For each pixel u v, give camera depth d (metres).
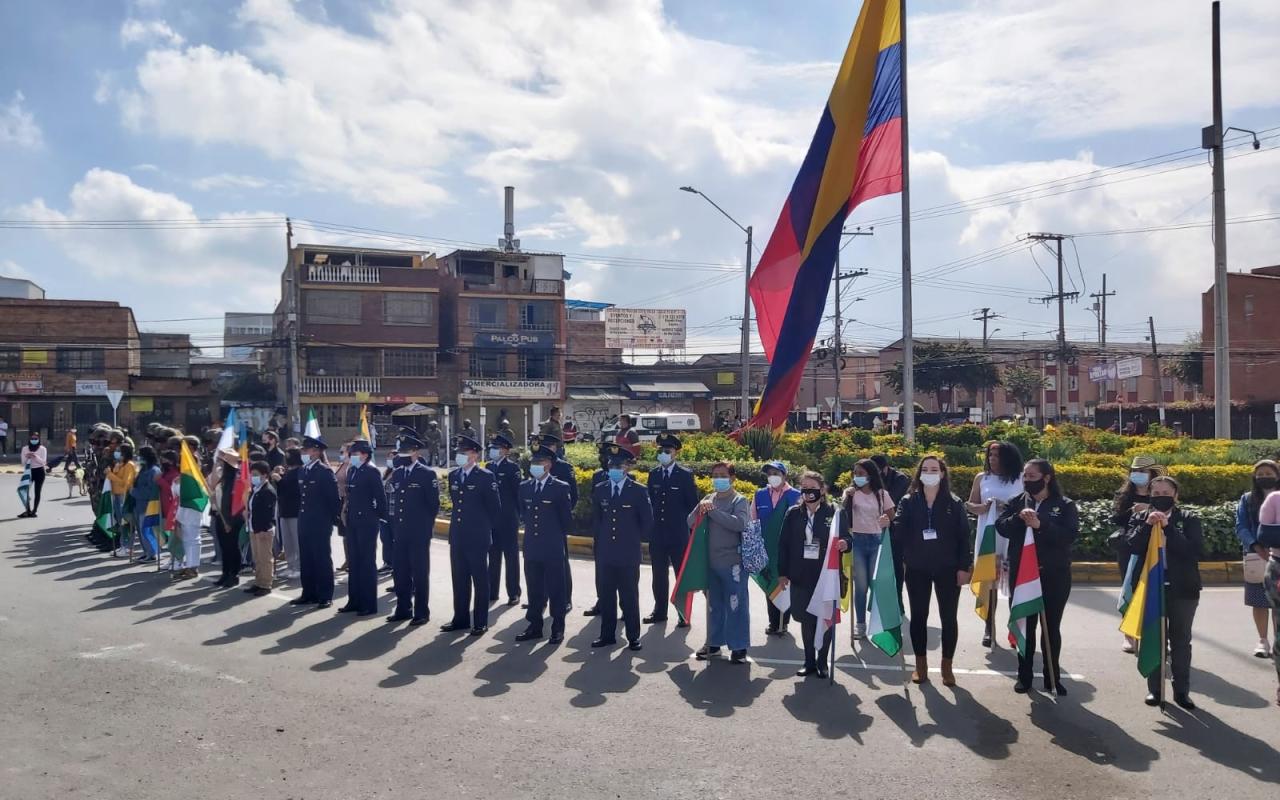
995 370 58.19
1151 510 7.20
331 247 52.25
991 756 5.95
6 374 48.12
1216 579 11.85
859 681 7.64
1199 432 46.75
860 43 15.91
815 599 7.59
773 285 16.67
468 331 53.25
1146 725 6.51
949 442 21.62
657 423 40.28
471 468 9.45
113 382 49.56
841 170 15.76
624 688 7.41
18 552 14.56
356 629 9.44
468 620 9.41
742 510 8.29
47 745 6.09
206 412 51.47
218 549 13.84
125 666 7.96
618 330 65.50
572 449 19.27
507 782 5.51
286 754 5.94
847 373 78.88
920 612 7.51
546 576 8.98
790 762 5.84
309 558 10.56
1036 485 7.32
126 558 13.98
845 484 15.38
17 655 8.31
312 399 49.38
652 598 11.05
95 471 15.23
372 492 10.14
